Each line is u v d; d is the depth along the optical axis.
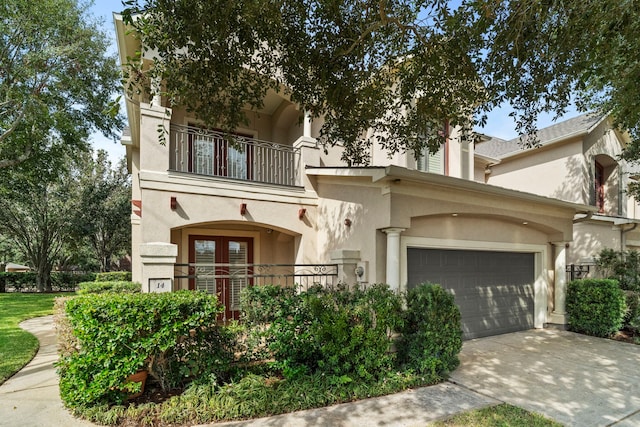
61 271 25.42
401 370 5.71
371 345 5.32
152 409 4.21
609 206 14.50
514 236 9.34
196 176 7.98
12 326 9.45
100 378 4.09
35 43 12.82
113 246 24.16
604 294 8.89
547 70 4.99
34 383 5.29
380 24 4.70
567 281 10.98
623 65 4.94
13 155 14.86
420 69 5.33
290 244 10.55
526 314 9.64
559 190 13.41
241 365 5.16
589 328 9.10
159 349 4.36
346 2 4.66
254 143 9.27
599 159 14.09
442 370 5.77
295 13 4.64
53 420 4.10
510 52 4.80
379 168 6.61
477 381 5.66
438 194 7.41
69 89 13.95
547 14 4.25
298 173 9.59
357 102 5.93
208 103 5.02
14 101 13.05
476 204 8.00
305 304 5.46
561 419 4.39
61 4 12.62
